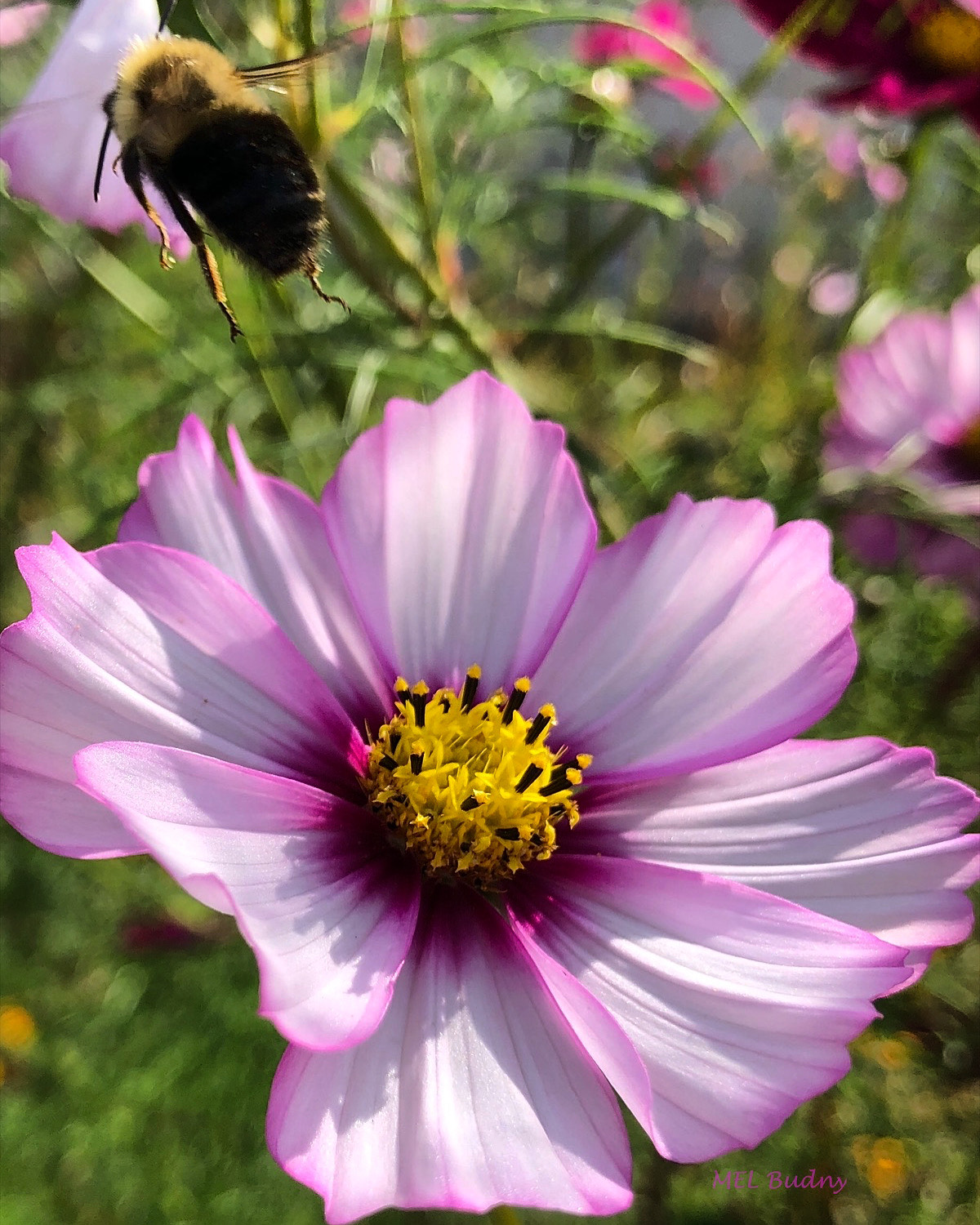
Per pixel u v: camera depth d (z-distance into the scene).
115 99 0.08
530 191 0.12
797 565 0.08
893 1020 0.13
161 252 0.08
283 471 0.14
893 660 0.17
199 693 0.07
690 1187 0.16
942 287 0.18
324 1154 0.06
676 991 0.07
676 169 0.11
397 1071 0.06
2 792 0.06
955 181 0.17
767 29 0.12
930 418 0.14
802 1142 0.16
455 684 0.08
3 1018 0.18
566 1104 0.06
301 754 0.07
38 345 0.17
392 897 0.07
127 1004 0.18
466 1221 0.15
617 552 0.09
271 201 0.08
